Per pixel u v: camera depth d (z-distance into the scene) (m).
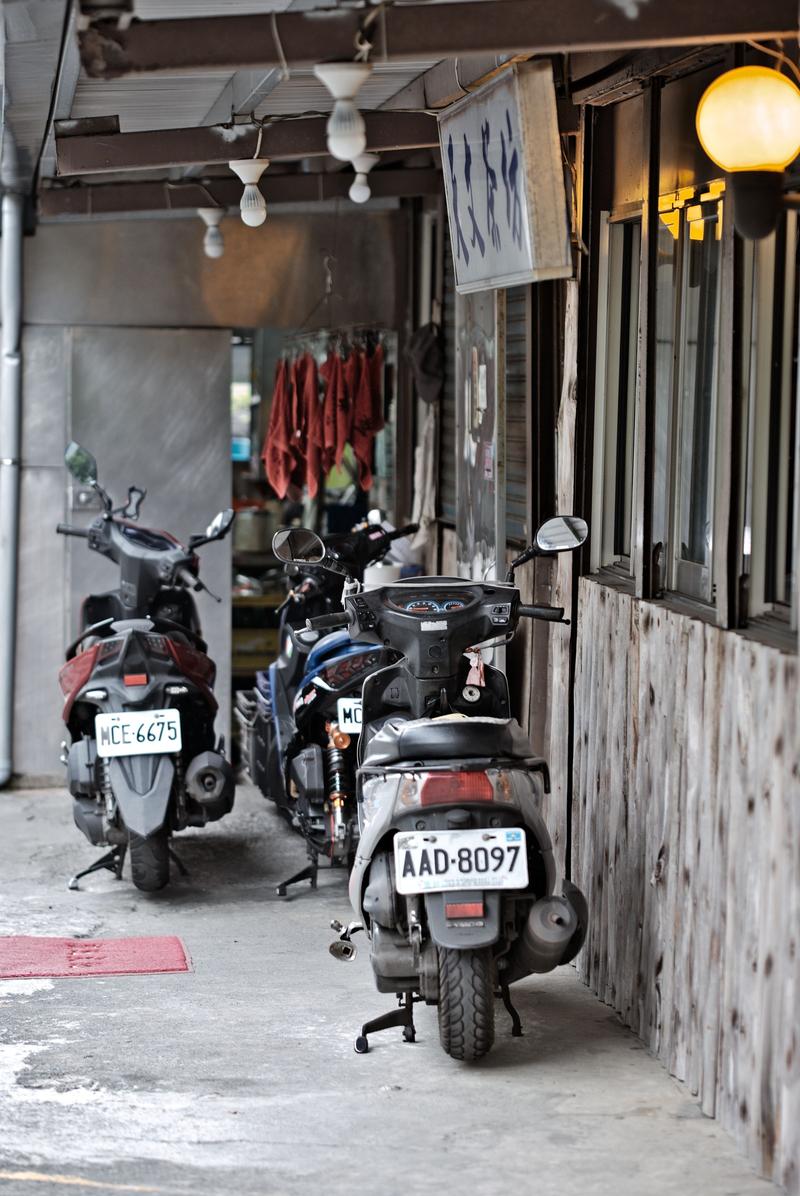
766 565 11.95
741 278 11.66
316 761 18.47
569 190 16.25
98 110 18.20
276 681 20.41
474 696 14.16
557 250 13.50
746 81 10.45
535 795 13.06
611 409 16.14
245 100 16.41
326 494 33.97
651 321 13.98
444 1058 13.38
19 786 25.80
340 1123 11.86
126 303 25.61
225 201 22.88
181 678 18.78
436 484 24.48
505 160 14.01
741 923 11.36
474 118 14.99
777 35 10.97
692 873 12.47
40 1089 12.59
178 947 16.95
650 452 14.09
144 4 12.78
